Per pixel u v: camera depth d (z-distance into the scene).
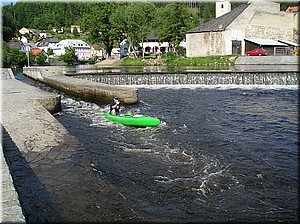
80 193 6.68
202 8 132.38
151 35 86.56
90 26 67.50
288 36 56.31
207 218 6.67
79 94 21.80
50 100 15.93
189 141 11.86
